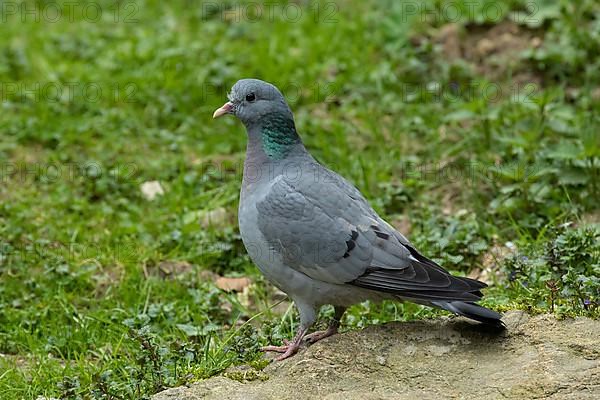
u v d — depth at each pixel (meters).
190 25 17.39
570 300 8.84
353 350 8.18
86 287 11.23
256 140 9.10
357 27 16.45
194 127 14.66
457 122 14.12
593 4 15.60
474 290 8.09
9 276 11.20
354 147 13.79
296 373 7.95
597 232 10.87
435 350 8.19
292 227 8.51
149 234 12.16
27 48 16.62
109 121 14.82
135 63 16.22
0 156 13.88
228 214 12.59
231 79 15.37
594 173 11.84
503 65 15.13
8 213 12.52
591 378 7.60
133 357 9.44
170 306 10.54
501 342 8.22
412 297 8.20
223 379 8.00
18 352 10.20
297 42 16.44
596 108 13.71
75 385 8.70
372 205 12.22
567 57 14.74
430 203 12.53
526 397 7.47
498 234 11.55
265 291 11.21
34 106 15.11
